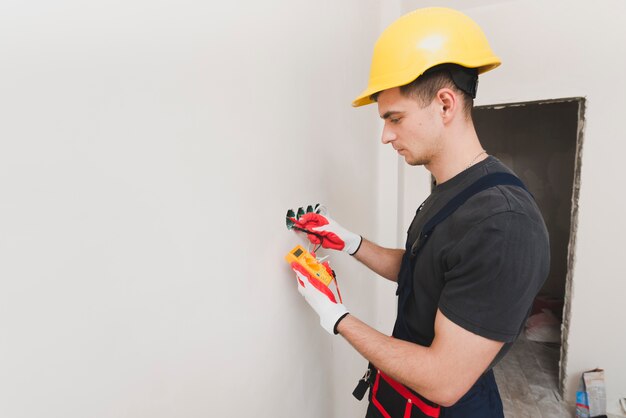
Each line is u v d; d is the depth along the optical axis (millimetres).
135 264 425
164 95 453
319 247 1012
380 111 753
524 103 1975
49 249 330
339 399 1296
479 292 613
